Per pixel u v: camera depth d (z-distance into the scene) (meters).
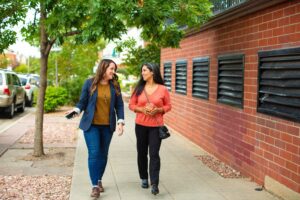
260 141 7.27
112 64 6.61
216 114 9.55
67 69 27.16
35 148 9.48
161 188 7.11
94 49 26.66
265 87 7.20
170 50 14.66
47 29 8.27
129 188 7.09
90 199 6.45
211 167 8.66
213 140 9.77
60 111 20.84
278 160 6.63
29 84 24.91
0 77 18.11
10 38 10.22
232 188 7.11
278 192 6.61
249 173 7.72
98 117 6.59
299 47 6.04
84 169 8.32
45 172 8.12
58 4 8.05
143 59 19.62
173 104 14.14
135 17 7.95
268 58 7.01
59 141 11.73
